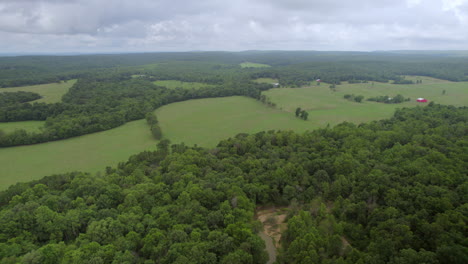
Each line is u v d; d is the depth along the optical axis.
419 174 89.69
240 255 63.91
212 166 110.12
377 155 112.31
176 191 89.75
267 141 134.75
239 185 94.69
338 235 70.19
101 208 82.88
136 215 76.50
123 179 98.62
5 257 59.84
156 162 122.19
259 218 93.06
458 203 75.75
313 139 133.38
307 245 66.25
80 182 94.62
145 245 65.88
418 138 124.81
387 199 83.12
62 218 73.50
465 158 99.69
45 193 88.62
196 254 61.47
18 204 78.19
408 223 70.75
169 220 75.50
